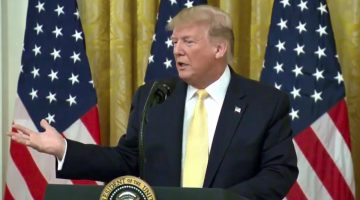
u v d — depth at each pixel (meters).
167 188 4.12
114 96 9.39
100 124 9.43
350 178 8.39
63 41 9.08
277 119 5.63
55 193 4.20
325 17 8.66
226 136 5.52
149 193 4.02
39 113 8.93
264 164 5.54
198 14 5.67
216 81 5.80
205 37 5.61
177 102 5.79
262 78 8.61
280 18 8.72
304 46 8.59
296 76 8.55
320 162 8.40
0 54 9.41
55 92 8.99
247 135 5.52
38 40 9.09
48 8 9.15
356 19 9.05
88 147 5.59
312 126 8.43
